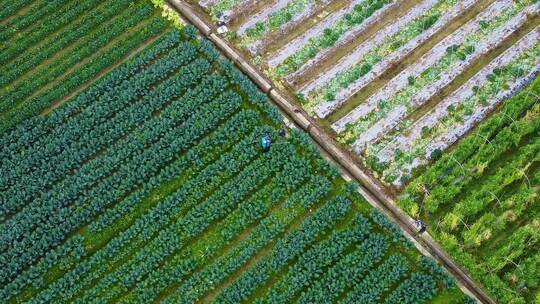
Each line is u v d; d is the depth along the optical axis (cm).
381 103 2664
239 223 2409
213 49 2764
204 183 2494
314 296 2269
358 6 2878
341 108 2680
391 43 2802
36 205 2458
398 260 2327
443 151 2572
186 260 2350
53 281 2333
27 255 2355
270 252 2362
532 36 2817
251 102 2662
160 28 2847
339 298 2291
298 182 2480
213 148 2573
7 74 2762
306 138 2547
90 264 2344
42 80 2738
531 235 2350
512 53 2775
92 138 2589
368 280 2291
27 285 2322
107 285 2312
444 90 2711
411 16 2870
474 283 2305
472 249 2370
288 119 2631
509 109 2566
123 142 2583
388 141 2598
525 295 2297
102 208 2466
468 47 2783
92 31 2891
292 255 2338
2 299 2286
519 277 2288
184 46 2781
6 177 2503
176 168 2516
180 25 2850
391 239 2380
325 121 2648
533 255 2356
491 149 2481
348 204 2425
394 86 2709
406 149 2577
